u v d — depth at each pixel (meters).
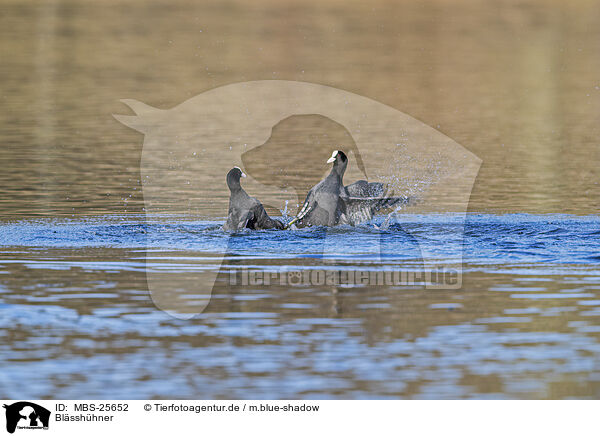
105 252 29.27
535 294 24.89
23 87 74.56
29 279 26.20
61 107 65.81
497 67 86.31
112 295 24.80
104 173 44.44
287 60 88.00
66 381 19.70
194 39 102.75
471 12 128.88
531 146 52.78
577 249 29.78
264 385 19.47
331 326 22.53
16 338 21.80
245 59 88.62
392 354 20.88
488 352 21.02
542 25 115.81
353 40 103.00
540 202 38.03
